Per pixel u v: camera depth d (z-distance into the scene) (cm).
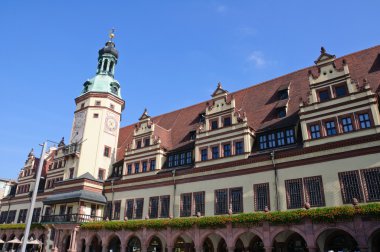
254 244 3372
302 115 3425
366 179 2859
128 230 4028
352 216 2547
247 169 3597
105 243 4194
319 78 3481
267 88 4619
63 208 5072
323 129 3253
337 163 3047
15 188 6969
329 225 2650
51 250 4750
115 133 5688
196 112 5253
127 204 4628
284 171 3344
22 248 2409
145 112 5047
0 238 6175
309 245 2705
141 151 4800
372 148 2895
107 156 5438
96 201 4756
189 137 4653
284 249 3117
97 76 6012
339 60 4188
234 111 3988
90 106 5606
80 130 5519
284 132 3606
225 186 3709
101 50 6294
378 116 2981
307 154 3244
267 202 3344
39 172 2659
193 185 4000
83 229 4512
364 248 2444
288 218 2856
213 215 3678
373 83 3434
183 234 3578
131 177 4759
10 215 6475
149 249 4228
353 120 3108
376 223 2442
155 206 4278
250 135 3797
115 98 5819
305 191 3148
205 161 3994
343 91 3309
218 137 4000
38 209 5800
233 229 3197
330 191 3008
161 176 4359
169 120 5625
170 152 4588
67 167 5428
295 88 4203
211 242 3641
